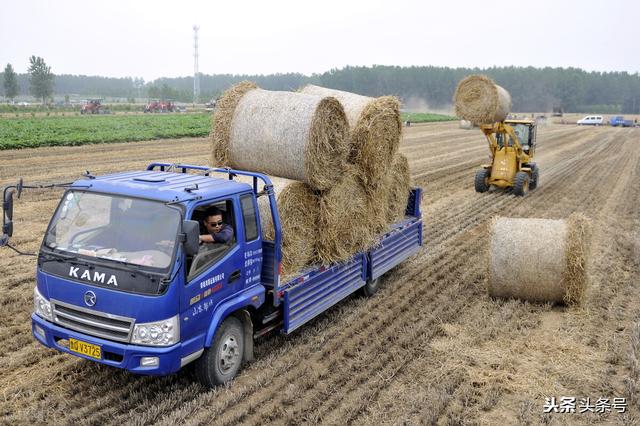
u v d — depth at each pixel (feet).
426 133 147.02
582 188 65.05
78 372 20.21
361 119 24.99
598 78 504.02
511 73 476.54
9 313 24.95
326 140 22.38
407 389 19.99
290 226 22.20
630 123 210.79
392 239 30.78
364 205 26.07
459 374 21.04
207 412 17.83
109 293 17.11
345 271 26.17
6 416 17.40
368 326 25.34
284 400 18.76
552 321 26.43
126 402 18.10
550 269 27.14
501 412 18.94
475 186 60.18
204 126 130.62
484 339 24.17
